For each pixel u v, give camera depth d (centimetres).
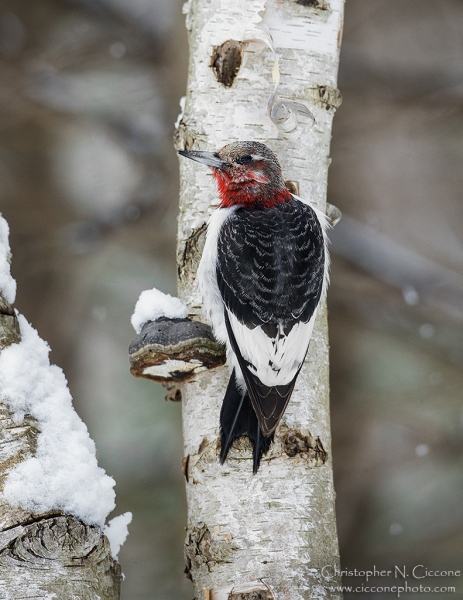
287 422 648
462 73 1653
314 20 716
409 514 1316
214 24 712
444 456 1366
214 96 712
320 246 706
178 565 1227
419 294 1491
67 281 1572
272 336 657
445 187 1634
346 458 1357
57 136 1661
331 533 634
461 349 1462
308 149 718
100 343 1542
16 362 569
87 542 546
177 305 692
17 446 550
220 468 639
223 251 693
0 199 1589
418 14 1712
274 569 610
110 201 1627
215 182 722
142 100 1633
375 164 1622
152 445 1388
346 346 1462
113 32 1659
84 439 576
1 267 598
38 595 524
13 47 1653
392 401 1380
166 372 674
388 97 1630
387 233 1622
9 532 532
